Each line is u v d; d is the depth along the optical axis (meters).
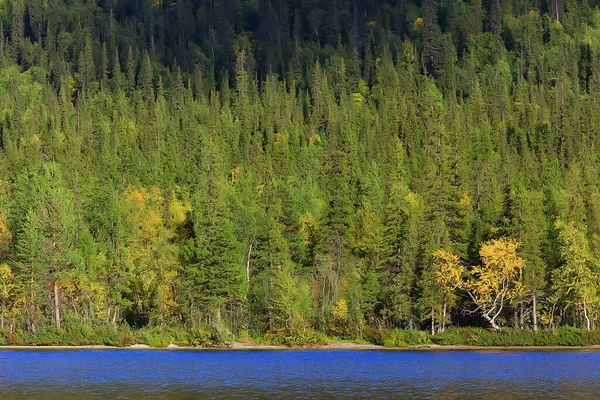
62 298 132.62
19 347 118.38
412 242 132.75
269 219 140.00
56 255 128.62
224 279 126.94
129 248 139.75
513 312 136.50
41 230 129.75
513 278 128.88
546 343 121.06
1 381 80.56
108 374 86.19
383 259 135.12
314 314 129.38
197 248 130.00
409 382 80.81
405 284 128.88
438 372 88.81
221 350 116.75
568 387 77.12
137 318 137.25
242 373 87.75
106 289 131.25
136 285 135.38
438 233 135.25
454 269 125.88
